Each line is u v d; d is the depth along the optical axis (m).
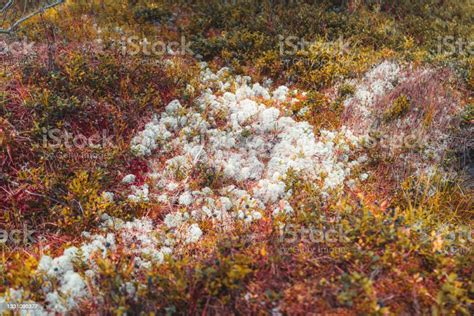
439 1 9.01
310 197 4.36
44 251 3.92
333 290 3.38
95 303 3.45
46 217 4.21
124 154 4.88
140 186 4.65
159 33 7.45
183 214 4.34
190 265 3.68
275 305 3.36
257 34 7.11
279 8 8.06
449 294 3.24
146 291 3.40
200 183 4.71
